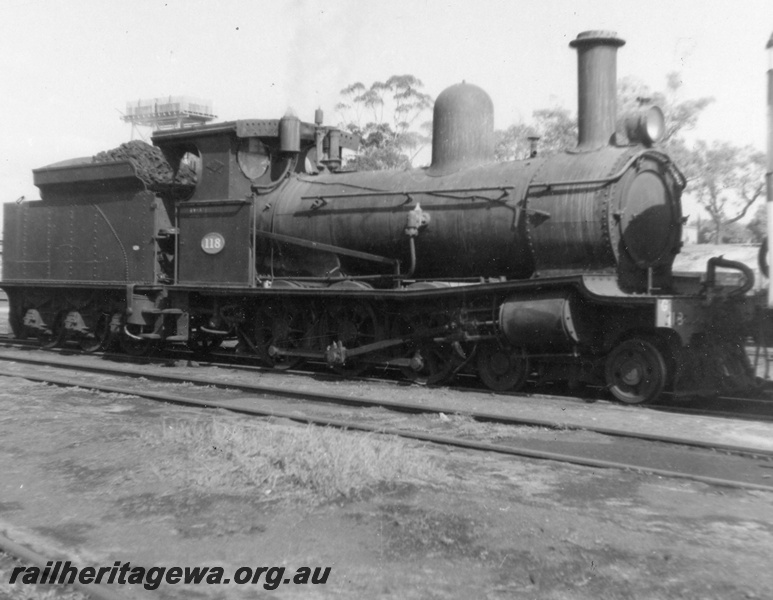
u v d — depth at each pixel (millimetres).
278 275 12617
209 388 10469
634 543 4578
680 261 23891
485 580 4047
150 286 13055
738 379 9953
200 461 6211
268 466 5934
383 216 11242
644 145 9867
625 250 9516
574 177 9656
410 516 5012
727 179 41250
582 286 9070
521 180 10172
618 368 9430
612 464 6215
